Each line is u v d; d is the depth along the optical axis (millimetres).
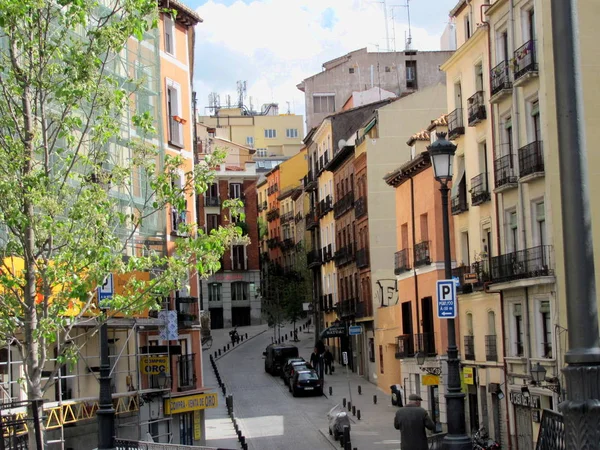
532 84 31328
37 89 16312
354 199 61906
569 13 7039
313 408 47344
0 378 24922
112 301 17062
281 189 108562
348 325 64125
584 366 6707
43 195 16031
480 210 36719
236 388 57281
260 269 103000
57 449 26016
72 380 28234
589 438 6645
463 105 38469
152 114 33875
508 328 33531
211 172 17891
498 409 34594
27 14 16156
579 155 6914
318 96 81125
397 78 79312
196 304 37781
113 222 21891
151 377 32812
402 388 47062
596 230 29875
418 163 43906
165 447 17297
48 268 16047
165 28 37438
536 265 30438
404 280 47812
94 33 16719
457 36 39812
